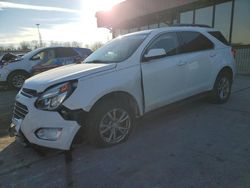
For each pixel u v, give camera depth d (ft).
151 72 12.01
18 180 8.76
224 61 16.34
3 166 9.82
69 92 9.52
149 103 12.17
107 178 8.56
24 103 10.02
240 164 8.97
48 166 9.64
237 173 8.38
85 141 10.86
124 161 9.67
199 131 12.32
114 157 10.03
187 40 14.29
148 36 12.71
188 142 11.09
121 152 10.44
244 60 33.47
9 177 8.98
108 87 10.36
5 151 11.23
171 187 7.82
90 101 9.86
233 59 17.28
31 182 8.59
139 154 10.18
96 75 10.31
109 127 10.80
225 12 35.60
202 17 39.65
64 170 9.27
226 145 10.61
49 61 30.63
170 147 10.68
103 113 10.41
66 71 11.05
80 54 32.76
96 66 11.14
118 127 11.11
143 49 12.09
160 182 8.13
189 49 14.24
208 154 9.86
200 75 14.78
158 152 10.26
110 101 10.72
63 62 31.24
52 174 9.04
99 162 9.70
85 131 10.30
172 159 9.59
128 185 8.08
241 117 14.17
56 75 10.60
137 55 11.78
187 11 42.50
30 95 10.11
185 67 13.67
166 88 12.85
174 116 14.83
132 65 11.43
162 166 9.11
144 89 11.84
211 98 16.74
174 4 41.88
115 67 10.95
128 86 11.09
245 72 33.47
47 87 9.70
